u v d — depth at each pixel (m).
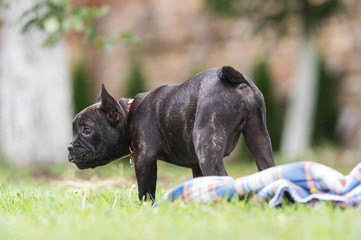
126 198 7.79
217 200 6.10
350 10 25.05
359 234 4.61
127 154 7.57
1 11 18.50
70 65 33.47
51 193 8.34
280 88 31.50
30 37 18.81
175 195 6.47
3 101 19.31
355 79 30.56
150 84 34.84
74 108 30.89
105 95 7.05
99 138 7.18
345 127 30.09
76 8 13.72
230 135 6.52
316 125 29.41
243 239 4.45
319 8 23.94
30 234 4.93
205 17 34.19
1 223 5.59
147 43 35.34
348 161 21.48
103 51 35.59
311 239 4.45
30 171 15.34
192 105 6.65
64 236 4.75
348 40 30.75
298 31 25.45
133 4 35.91
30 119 19.00
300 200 5.79
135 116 7.14
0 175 14.12
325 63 29.64
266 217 5.35
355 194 5.75
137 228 5.02
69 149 7.24
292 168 6.02
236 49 33.31
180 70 34.59
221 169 6.37
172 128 6.84
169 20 35.03
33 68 18.94
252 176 6.07
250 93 6.47
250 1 24.09
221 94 6.42
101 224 5.27
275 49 31.91
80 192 8.05
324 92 29.58
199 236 4.60
